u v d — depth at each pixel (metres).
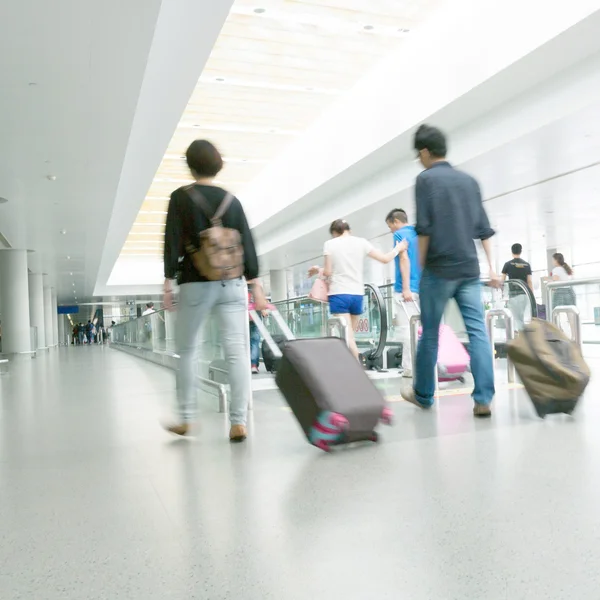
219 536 2.02
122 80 8.17
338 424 3.19
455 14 10.90
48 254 25.23
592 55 9.44
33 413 5.45
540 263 29.36
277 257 27.77
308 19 10.23
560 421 3.82
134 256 40.66
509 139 11.44
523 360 3.93
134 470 3.04
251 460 3.15
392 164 15.20
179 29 8.05
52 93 8.53
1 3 6.20
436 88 11.70
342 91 13.49
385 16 10.40
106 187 13.86
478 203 4.21
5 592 1.65
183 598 1.57
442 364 5.76
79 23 6.66
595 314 7.43
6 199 14.77
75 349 31.53
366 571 1.69
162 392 6.94
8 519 2.30
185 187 3.67
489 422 3.88
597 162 13.00
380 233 22.05
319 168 17.06
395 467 2.84
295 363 3.38
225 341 3.74
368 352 7.85
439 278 4.10
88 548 1.96
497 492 2.36
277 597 1.55
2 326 22.94
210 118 14.65
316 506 2.31
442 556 1.77
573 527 1.95
